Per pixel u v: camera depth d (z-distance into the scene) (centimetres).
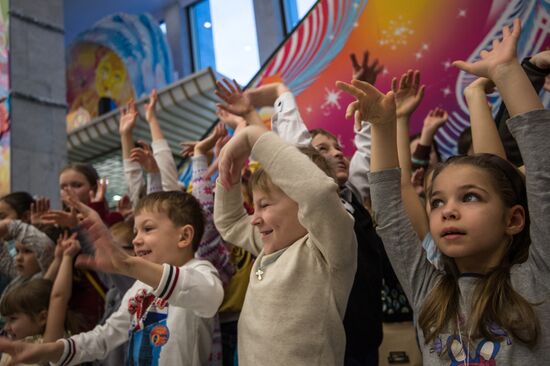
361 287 147
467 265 109
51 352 144
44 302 204
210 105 700
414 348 181
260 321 115
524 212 106
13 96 507
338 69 347
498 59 107
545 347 92
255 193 128
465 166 108
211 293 130
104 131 771
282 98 209
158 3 964
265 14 760
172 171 242
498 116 172
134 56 843
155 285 121
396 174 123
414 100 161
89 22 1053
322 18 362
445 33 306
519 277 100
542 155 97
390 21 329
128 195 300
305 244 121
